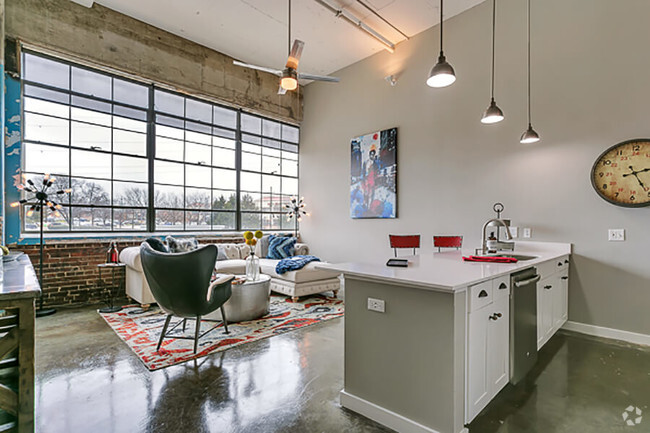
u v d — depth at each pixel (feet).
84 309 13.65
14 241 12.97
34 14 13.24
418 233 16.20
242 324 11.72
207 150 19.13
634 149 10.40
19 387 4.33
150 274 8.80
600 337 10.89
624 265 10.65
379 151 17.85
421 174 16.14
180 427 5.90
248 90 20.13
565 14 11.94
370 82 18.56
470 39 14.47
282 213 22.61
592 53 11.34
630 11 10.65
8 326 4.31
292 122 22.66
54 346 9.57
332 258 20.52
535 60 12.61
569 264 11.66
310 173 22.17
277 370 8.16
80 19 14.29
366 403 6.31
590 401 6.84
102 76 15.44
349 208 19.54
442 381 5.33
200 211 18.83
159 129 17.26
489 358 6.23
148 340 10.06
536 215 12.46
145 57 16.07
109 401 6.70
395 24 15.67
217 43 17.79
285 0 14.01
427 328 5.53
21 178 13.19
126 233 16.11
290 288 15.10
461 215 14.66
